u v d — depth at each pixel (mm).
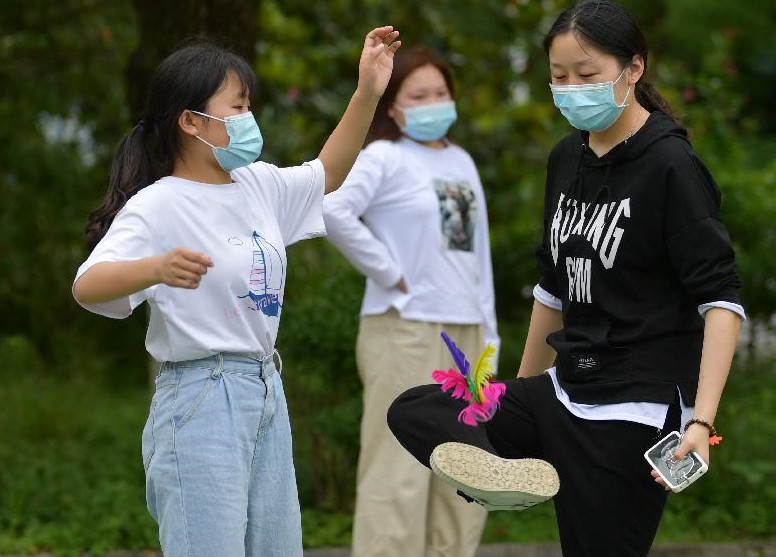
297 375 14016
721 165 17328
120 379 22016
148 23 13625
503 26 18281
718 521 14086
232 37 13516
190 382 7770
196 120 7836
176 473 7707
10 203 21500
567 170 8414
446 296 11430
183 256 6875
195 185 7863
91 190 21594
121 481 15195
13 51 20531
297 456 14586
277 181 8273
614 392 7938
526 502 7410
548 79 18797
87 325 22172
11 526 13625
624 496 7938
